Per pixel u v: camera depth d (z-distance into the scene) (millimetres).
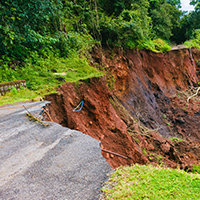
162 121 14602
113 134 8078
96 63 11172
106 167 2947
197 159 11031
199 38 28094
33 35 8016
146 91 15164
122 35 12547
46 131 3977
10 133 3719
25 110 4777
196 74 24844
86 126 7332
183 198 2473
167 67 20250
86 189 2463
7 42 7109
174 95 18875
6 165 2840
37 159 3000
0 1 7074
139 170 3037
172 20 31297
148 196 2408
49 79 7102
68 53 10023
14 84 5953
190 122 15008
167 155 10766
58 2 9383
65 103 6543
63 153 3201
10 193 2314
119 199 2289
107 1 13586
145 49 17328
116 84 12672
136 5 13234
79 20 12242
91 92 8188
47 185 2480
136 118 12164
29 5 7637
